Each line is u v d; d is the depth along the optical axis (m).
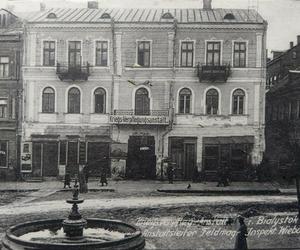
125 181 31.50
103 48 33.06
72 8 34.78
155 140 32.59
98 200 24.22
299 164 26.83
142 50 32.88
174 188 27.64
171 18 33.12
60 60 33.12
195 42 32.59
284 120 30.17
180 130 32.56
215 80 32.47
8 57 33.59
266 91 33.91
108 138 32.78
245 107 32.50
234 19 32.66
